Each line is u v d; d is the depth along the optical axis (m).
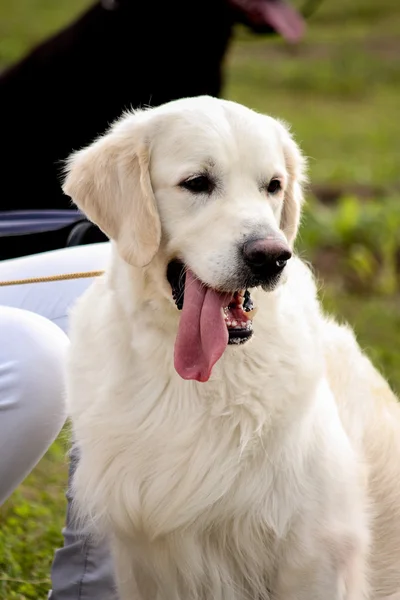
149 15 8.85
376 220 11.90
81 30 9.01
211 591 5.02
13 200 9.04
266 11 9.74
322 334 5.41
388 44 27.73
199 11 8.98
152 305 4.84
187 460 4.80
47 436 5.18
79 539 5.57
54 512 6.97
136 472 4.86
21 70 9.09
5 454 5.11
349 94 23.03
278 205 5.09
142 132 4.93
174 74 9.12
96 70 8.92
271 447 4.76
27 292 5.88
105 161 4.98
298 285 5.12
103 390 4.91
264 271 4.61
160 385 4.82
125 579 5.25
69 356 5.10
